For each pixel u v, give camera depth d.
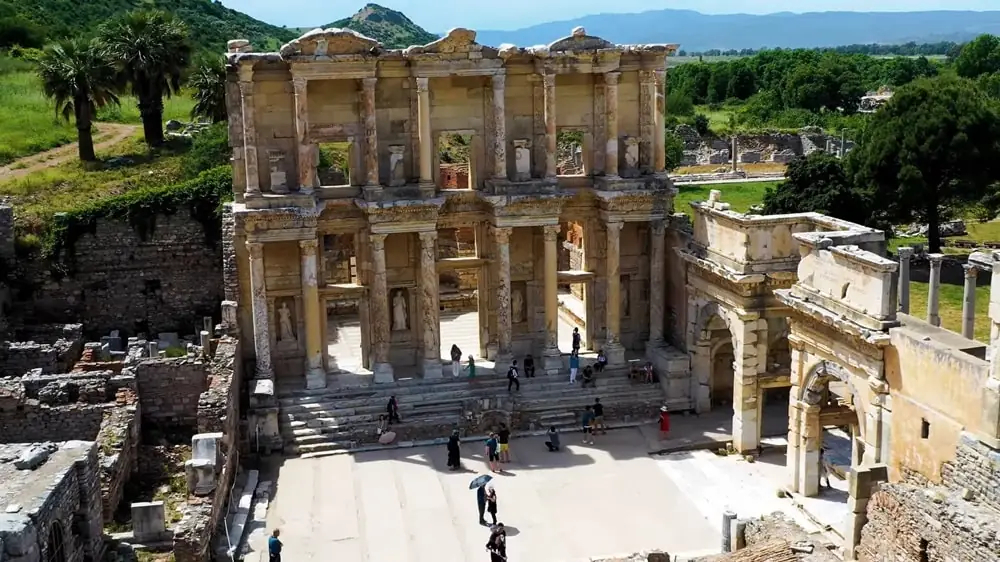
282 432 45.38
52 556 26.47
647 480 42.00
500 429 43.72
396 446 45.28
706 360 48.53
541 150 50.31
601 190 50.06
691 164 119.31
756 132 125.25
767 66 180.00
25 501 25.59
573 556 35.72
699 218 47.50
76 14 121.94
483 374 49.62
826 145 120.69
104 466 34.00
